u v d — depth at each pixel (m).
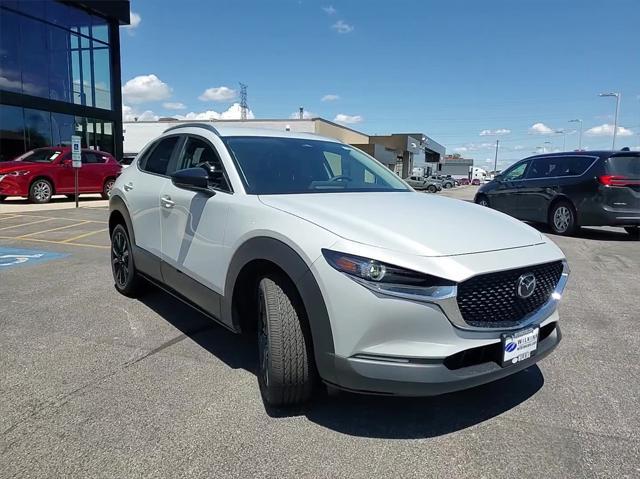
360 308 2.38
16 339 3.85
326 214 2.80
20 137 18.97
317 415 2.81
